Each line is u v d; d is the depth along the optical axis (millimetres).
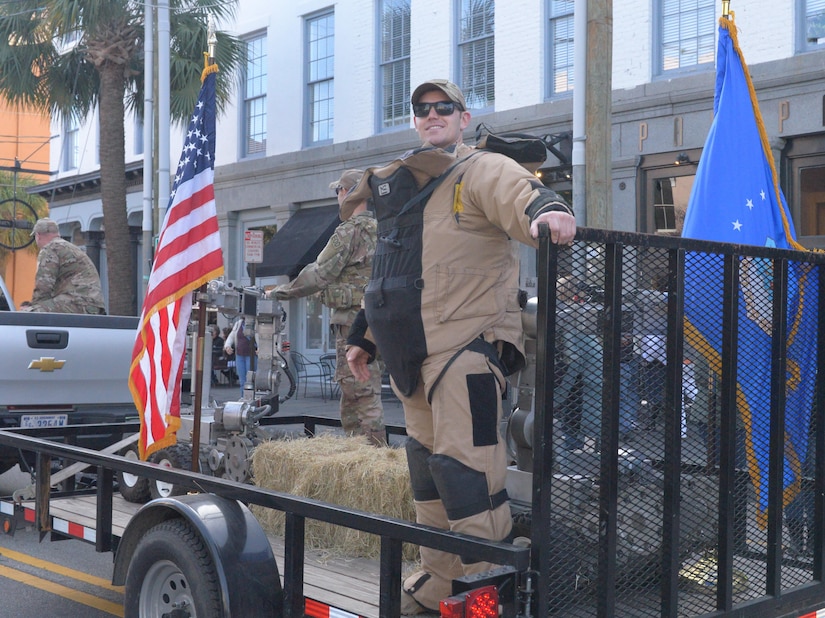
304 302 19234
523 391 3787
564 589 2801
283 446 4711
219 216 20688
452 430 3182
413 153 3221
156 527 3514
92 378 6730
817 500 3395
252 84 20250
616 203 13672
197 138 5324
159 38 14633
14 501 4930
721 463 3070
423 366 3266
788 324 3367
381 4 17328
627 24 13531
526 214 2869
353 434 5781
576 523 2828
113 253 17828
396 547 2959
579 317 2816
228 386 19031
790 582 3344
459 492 3156
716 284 3078
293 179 18922
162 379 5023
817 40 11844
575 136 9359
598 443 2855
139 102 18688
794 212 12094
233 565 3230
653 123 13203
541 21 14555
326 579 3666
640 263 2918
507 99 15047
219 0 18125
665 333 2980
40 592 5250
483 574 2623
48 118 19938
